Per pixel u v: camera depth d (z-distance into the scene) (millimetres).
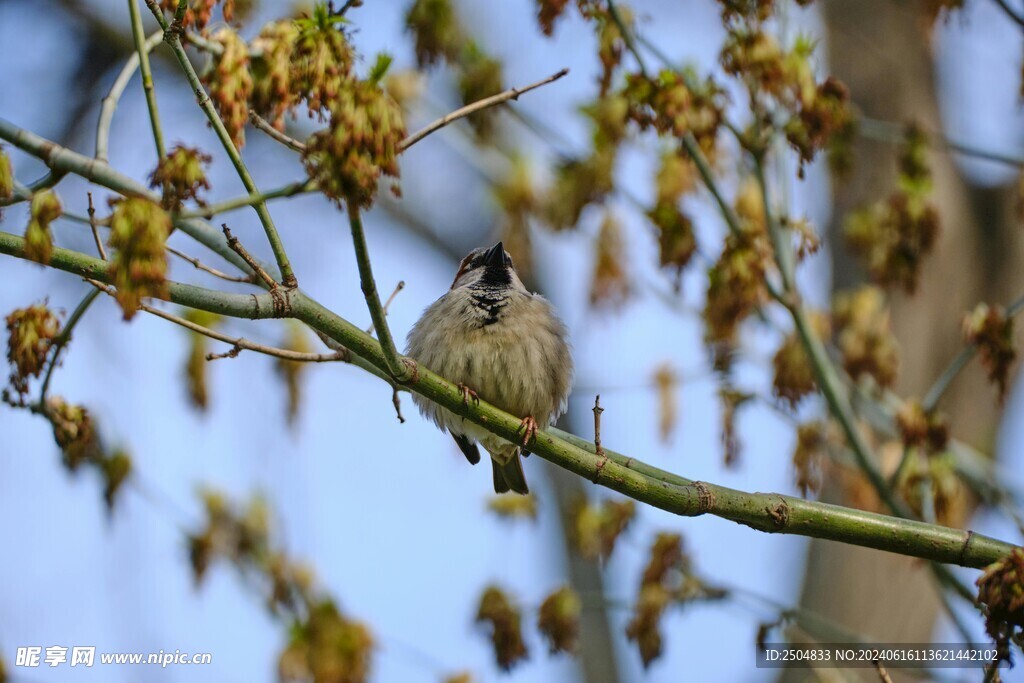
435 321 10055
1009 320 10820
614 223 12141
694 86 10289
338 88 7199
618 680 17141
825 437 12062
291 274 7637
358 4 7961
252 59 8055
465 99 11523
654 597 11336
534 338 9906
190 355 11977
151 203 6664
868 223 11836
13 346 8469
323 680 11203
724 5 9945
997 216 16109
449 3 10906
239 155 7289
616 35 10078
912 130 11688
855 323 12172
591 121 11148
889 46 16359
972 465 13047
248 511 12523
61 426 8742
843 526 8023
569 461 8094
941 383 10945
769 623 11344
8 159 7598
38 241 7207
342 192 6375
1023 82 11352
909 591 14453
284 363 12422
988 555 7949
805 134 9992
